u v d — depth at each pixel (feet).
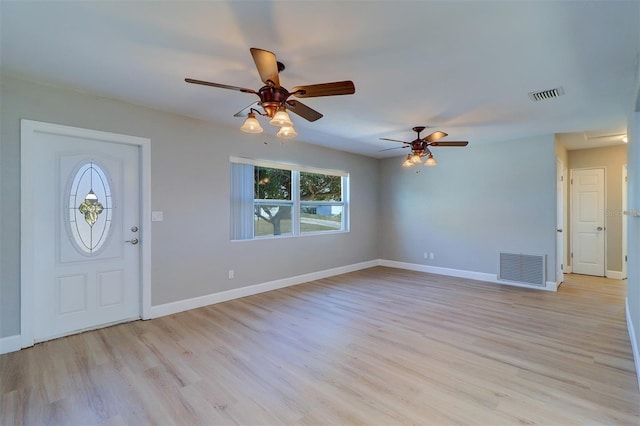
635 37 6.85
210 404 6.64
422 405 6.59
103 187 10.85
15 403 6.64
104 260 10.87
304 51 7.51
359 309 12.78
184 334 10.23
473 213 18.25
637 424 5.99
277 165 16.10
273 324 11.13
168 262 12.16
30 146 9.25
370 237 21.98
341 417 6.23
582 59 7.87
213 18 6.28
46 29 6.66
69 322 10.15
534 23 6.39
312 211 18.40
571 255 19.62
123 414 6.34
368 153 20.70
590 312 12.35
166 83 9.42
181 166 12.51
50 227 9.82
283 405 6.61
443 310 12.65
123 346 9.34
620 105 11.09
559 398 6.81
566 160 19.24
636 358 8.02
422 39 7.00
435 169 19.86
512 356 8.72
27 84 9.20
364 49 7.43
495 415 6.27
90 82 9.36
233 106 11.41
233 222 14.48
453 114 12.28
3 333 8.86
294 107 8.43
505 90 9.86
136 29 6.68
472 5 5.84
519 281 16.56
